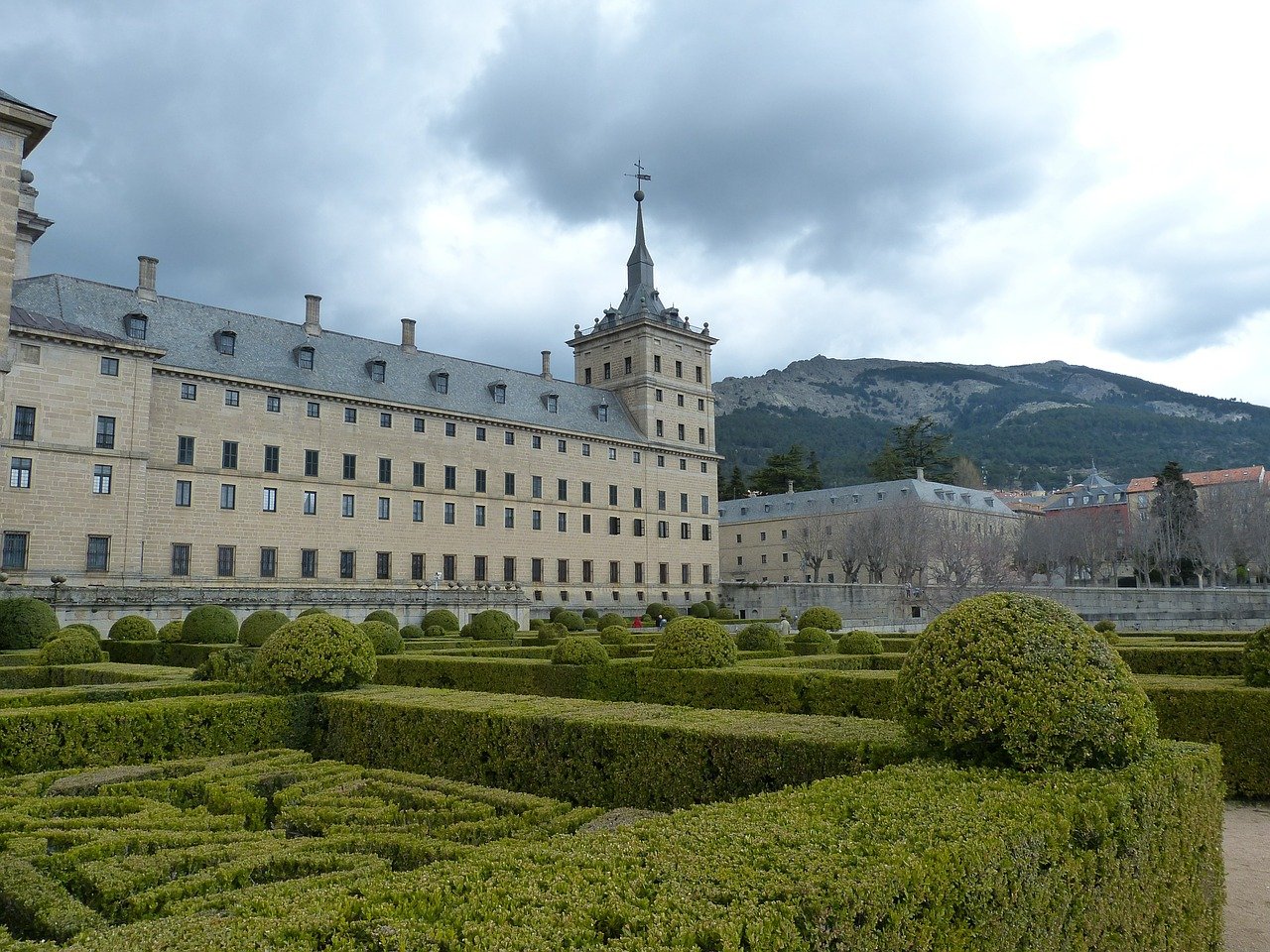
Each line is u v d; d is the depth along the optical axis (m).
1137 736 8.37
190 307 61.25
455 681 23.88
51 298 53.09
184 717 14.00
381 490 67.00
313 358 65.88
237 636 38.38
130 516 51.09
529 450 78.06
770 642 31.61
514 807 10.80
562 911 4.72
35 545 47.47
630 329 91.75
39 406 48.28
